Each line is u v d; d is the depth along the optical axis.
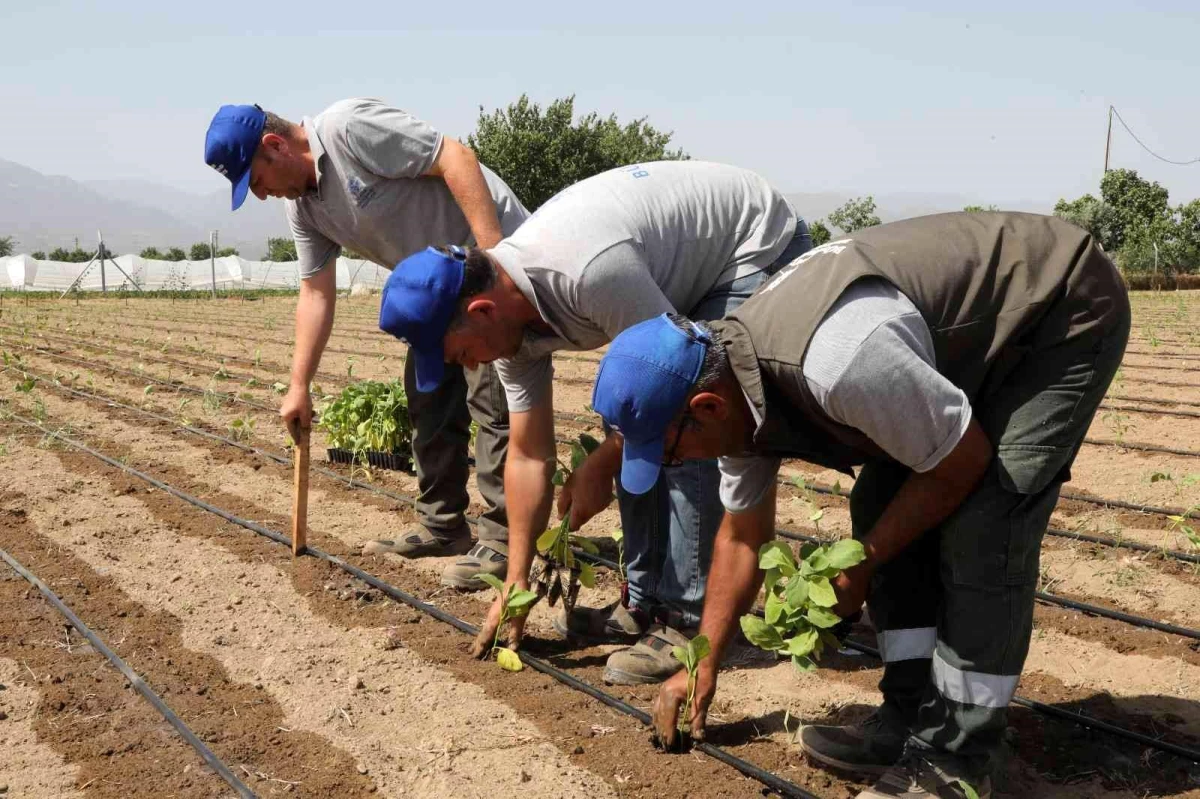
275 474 6.07
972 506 2.30
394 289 2.76
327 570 4.33
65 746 2.93
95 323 18.11
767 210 3.12
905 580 2.64
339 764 2.84
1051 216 2.41
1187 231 35.53
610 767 2.81
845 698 3.22
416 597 4.08
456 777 2.77
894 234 2.38
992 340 2.28
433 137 3.68
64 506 5.28
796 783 2.73
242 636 3.71
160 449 6.67
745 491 2.54
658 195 2.95
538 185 41.56
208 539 4.79
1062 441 2.26
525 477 3.32
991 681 2.35
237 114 3.62
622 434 2.23
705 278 3.02
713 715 3.11
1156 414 7.84
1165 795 2.68
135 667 3.42
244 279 47.91
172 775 2.79
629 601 3.59
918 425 2.15
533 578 3.59
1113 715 3.10
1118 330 2.29
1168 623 3.80
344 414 6.14
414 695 3.26
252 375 10.29
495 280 2.79
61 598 4.01
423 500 4.54
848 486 5.65
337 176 3.71
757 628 2.54
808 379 2.14
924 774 2.44
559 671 3.38
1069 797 2.67
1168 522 4.98
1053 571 4.36
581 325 2.88
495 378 4.00
